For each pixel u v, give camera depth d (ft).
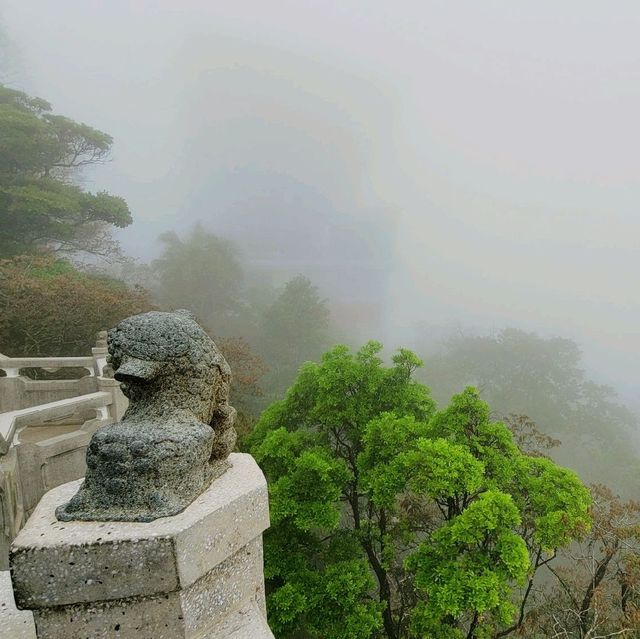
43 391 30.78
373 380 29.48
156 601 7.32
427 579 22.16
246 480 9.19
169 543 7.01
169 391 8.75
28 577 6.75
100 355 31.01
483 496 22.03
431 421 26.63
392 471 23.71
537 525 23.36
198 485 8.35
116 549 6.88
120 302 48.29
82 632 7.09
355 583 23.88
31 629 8.50
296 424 33.53
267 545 26.73
